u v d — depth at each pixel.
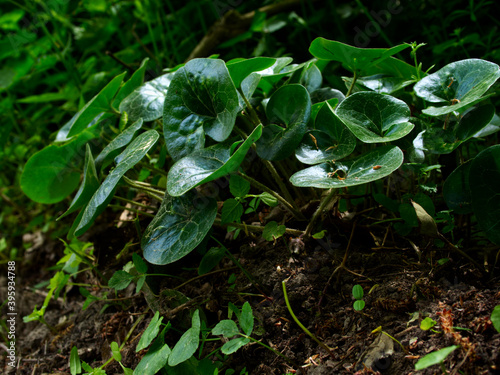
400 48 0.54
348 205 0.58
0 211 0.93
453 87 0.53
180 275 0.60
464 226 0.56
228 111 0.52
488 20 0.82
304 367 0.50
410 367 0.47
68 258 0.64
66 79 0.95
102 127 0.67
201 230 0.52
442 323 0.47
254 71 0.55
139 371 0.50
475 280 0.51
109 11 0.93
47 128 0.99
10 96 0.95
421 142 0.53
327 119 0.54
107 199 0.54
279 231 0.54
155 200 0.68
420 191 0.56
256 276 0.56
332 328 0.51
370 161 0.51
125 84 0.64
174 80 0.55
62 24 0.97
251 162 0.63
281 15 0.86
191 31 0.98
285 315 0.53
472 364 0.45
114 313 0.63
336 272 0.54
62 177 0.66
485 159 0.49
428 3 0.82
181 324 0.56
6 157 0.91
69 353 0.63
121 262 0.67
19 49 0.92
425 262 0.53
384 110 0.52
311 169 0.52
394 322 0.50
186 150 0.53
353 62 0.55
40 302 0.74
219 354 0.52
